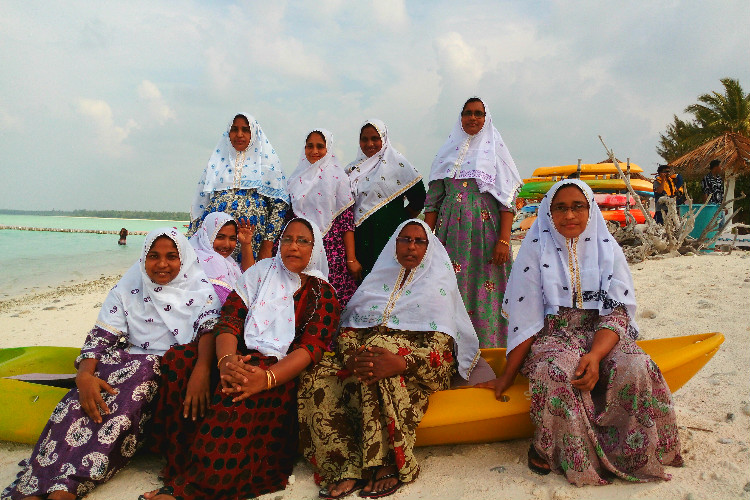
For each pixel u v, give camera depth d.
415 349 2.98
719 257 8.90
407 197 5.16
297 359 2.90
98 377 2.90
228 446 2.65
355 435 2.90
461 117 4.43
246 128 5.04
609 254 3.04
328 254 4.82
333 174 4.90
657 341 3.47
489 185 4.20
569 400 2.66
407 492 2.65
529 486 2.63
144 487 2.76
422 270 3.33
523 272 3.16
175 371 2.91
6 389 3.30
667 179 12.14
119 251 25.80
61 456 2.67
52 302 9.49
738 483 2.52
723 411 3.32
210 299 3.27
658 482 2.60
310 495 2.69
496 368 3.69
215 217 4.41
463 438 3.07
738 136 17.17
